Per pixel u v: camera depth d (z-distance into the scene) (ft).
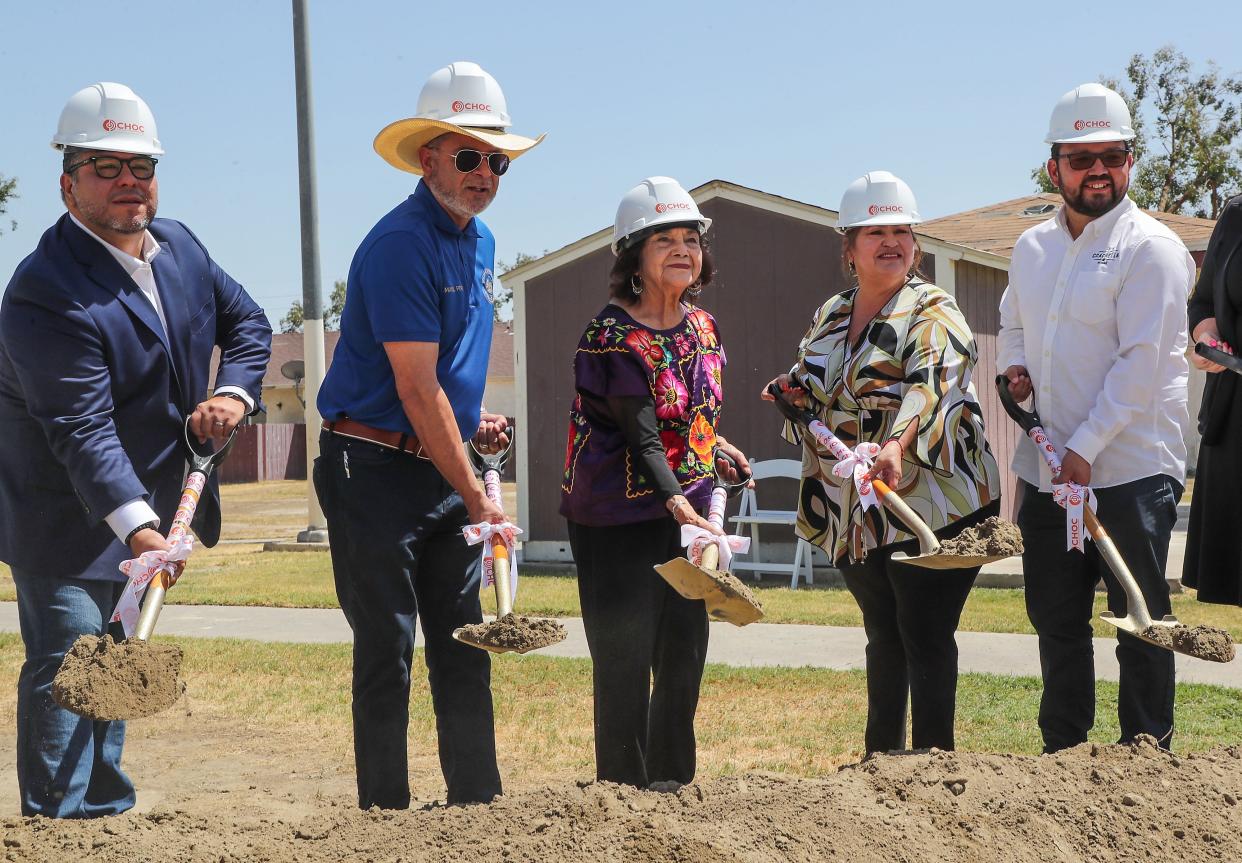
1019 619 26.30
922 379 12.16
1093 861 9.73
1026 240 14.02
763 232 36.60
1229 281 13.53
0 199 115.34
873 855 9.31
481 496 11.05
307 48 49.19
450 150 11.46
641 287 12.46
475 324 11.91
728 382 37.22
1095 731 16.81
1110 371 12.98
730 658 23.31
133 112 11.80
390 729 11.30
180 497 12.44
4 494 12.00
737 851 8.98
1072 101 13.25
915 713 12.51
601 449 12.24
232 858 8.90
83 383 11.43
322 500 11.72
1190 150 130.00
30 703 11.72
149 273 12.27
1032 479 13.78
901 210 12.58
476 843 9.16
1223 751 12.15
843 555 12.88
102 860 8.81
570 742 17.70
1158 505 13.17
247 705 20.63
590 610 12.32
